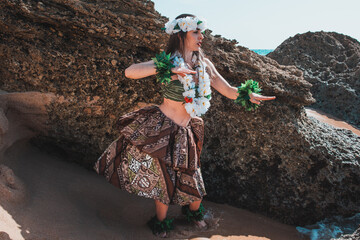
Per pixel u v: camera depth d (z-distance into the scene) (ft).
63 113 11.11
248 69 11.81
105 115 11.40
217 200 12.03
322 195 11.30
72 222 8.88
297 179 11.46
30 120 11.04
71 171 11.63
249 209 11.90
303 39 25.17
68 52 10.71
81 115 11.23
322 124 13.80
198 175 9.30
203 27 8.39
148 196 8.64
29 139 11.37
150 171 8.61
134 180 8.66
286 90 11.78
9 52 10.61
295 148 11.52
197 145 9.30
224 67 11.58
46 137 11.50
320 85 23.08
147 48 11.45
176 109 8.78
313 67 24.23
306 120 12.40
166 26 8.62
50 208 9.06
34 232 7.89
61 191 10.17
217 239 9.71
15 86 10.83
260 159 11.69
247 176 11.80
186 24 8.23
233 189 11.94
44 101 10.89
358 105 21.29
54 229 8.29
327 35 24.76
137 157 8.69
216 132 11.75
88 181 11.47
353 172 11.20
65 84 10.88
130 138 8.58
